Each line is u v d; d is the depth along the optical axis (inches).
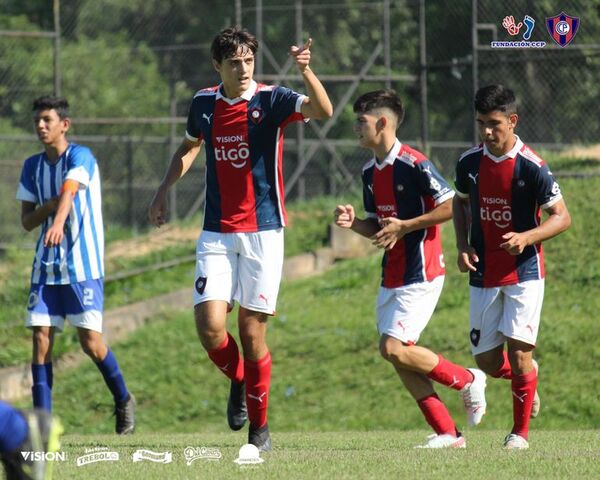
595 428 1373.0
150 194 2559.1
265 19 2859.3
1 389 1710.1
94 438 1155.3
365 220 989.8
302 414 1507.1
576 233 1877.5
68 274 1164.5
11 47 2935.5
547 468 745.0
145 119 2191.2
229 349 920.3
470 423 990.4
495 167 943.0
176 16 2859.3
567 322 1625.2
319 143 2413.9
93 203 1178.6
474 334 975.6
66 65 2906.0
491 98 927.7
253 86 895.1
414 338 948.6
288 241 2119.8
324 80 2337.6
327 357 1643.7
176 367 1697.8
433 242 957.8
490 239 955.3
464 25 2524.6
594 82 2472.9
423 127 2153.1
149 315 1889.8
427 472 728.3
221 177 894.4
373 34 2792.8
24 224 1171.3
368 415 1482.5
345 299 1846.7
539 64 2434.8
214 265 894.4
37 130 1156.5
